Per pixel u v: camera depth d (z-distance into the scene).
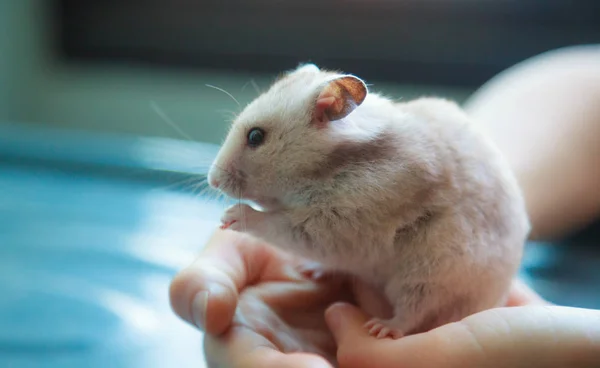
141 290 0.32
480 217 0.25
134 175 0.47
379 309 0.27
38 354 0.27
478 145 0.26
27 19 0.57
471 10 0.54
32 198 0.42
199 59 0.56
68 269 0.33
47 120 0.59
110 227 0.38
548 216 0.42
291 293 0.27
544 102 0.44
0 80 0.58
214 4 0.55
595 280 0.37
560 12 0.53
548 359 0.21
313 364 0.21
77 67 0.58
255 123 0.27
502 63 0.54
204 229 0.38
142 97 0.57
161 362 0.27
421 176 0.25
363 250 0.26
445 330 0.22
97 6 0.57
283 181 0.26
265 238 0.26
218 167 0.27
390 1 0.54
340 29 0.55
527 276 0.38
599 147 0.41
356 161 0.26
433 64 0.54
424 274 0.25
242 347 0.22
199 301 0.23
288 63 0.56
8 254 0.34
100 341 0.28
